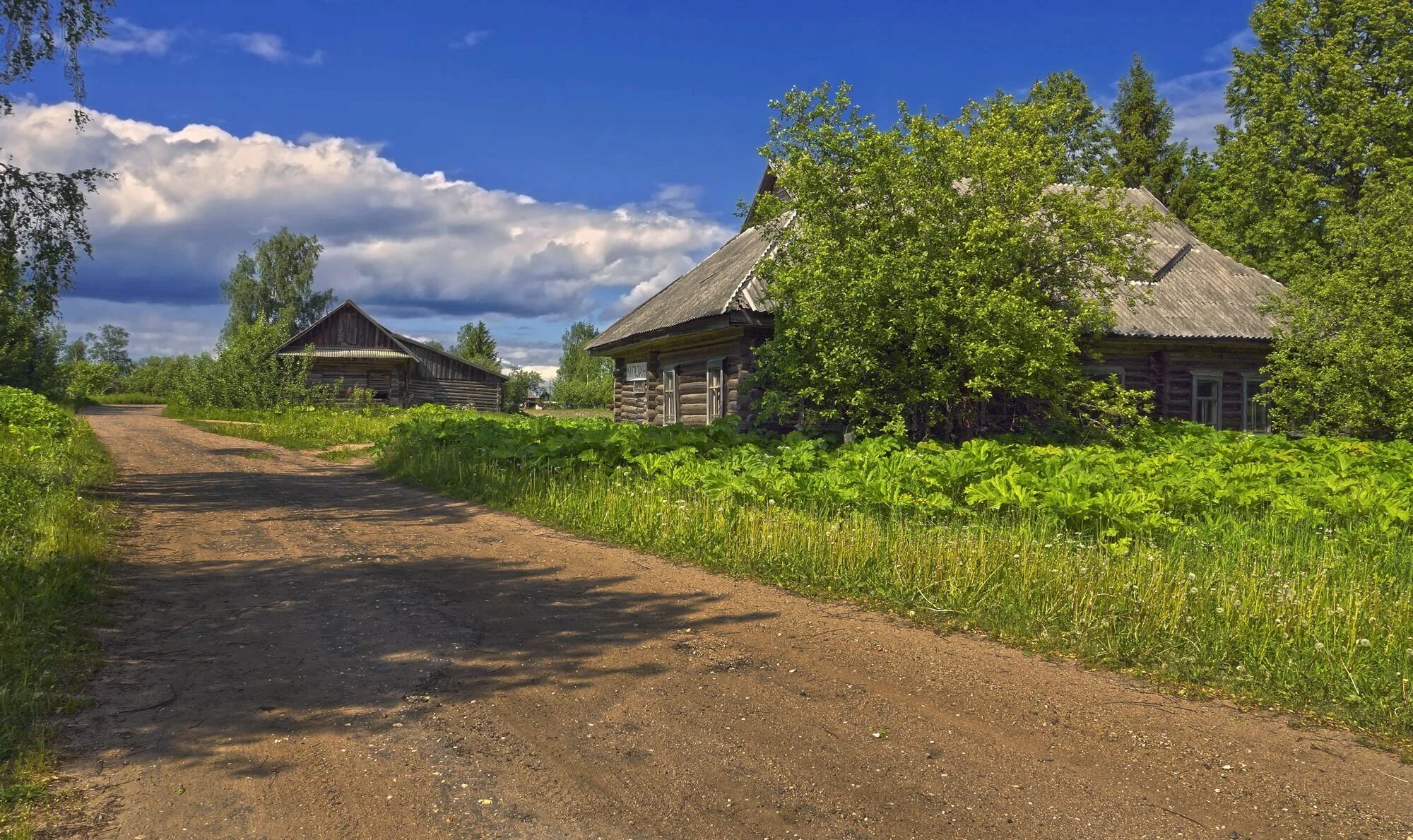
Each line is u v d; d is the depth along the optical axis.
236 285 72.00
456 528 9.95
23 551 6.96
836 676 4.99
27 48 15.10
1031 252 14.22
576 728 4.22
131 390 87.31
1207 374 20.02
